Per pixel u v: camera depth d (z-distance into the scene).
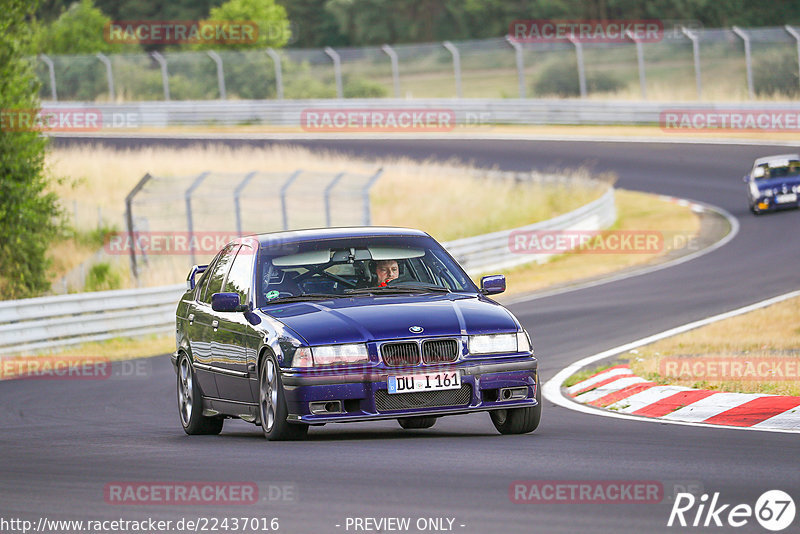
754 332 56.66
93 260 108.94
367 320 30.17
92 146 171.75
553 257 105.25
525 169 148.50
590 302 76.06
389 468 25.38
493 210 125.12
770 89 179.50
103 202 129.88
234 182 136.62
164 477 25.48
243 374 32.50
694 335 57.25
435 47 189.50
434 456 26.97
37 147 94.25
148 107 193.62
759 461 25.44
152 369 60.97
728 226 112.50
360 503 21.55
